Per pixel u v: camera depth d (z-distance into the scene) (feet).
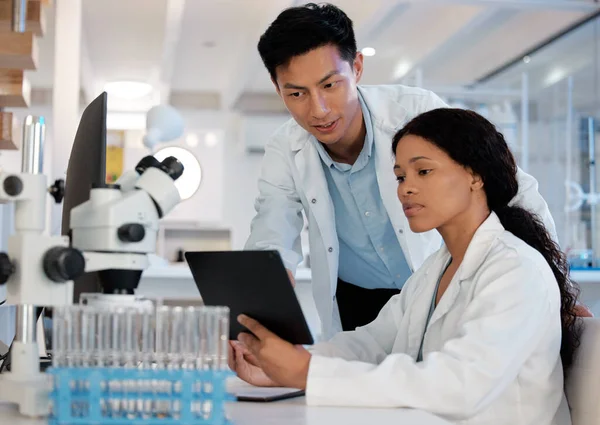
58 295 3.53
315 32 5.39
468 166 4.34
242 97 30.60
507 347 3.76
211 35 23.29
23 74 9.29
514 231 4.54
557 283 4.32
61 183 3.90
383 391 3.60
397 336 4.90
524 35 21.94
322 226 6.63
